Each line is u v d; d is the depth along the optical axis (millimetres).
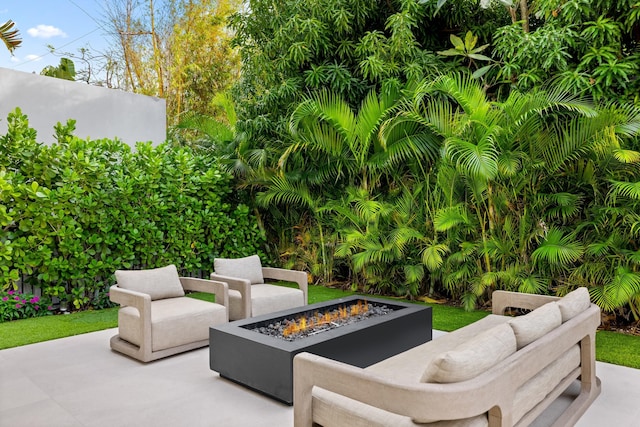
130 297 3643
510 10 5871
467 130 4930
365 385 1821
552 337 2252
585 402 2652
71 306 5395
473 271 5176
